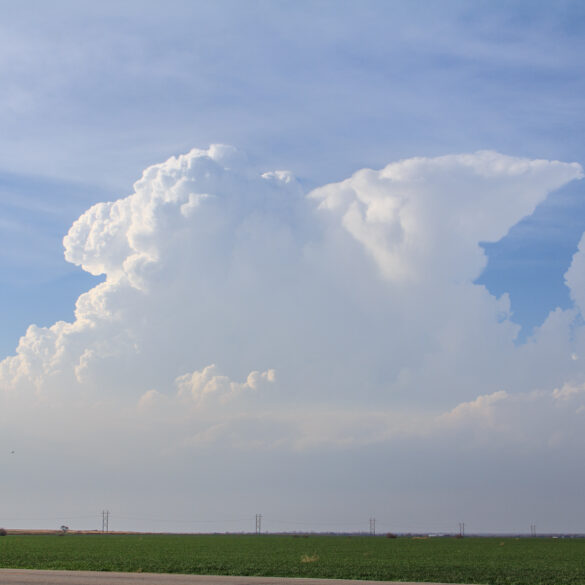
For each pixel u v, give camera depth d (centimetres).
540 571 5216
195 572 4616
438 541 17200
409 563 6391
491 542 16288
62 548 9262
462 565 6122
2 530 19675
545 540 19825
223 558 6781
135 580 3269
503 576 4653
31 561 5791
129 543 12250
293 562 6125
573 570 5369
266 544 12731
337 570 5031
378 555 8325
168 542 13512
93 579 3294
